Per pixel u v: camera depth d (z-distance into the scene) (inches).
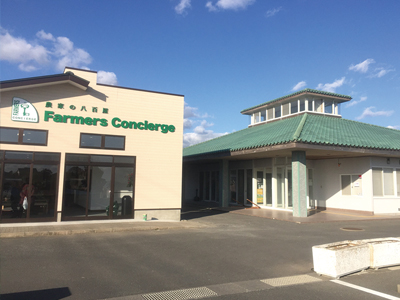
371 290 229.9
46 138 494.3
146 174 561.0
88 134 523.8
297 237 433.7
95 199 524.7
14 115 476.4
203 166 1129.4
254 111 1107.3
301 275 267.0
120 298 203.0
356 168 737.0
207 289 224.8
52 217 492.4
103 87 541.0
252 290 225.1
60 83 506.6
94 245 355.9
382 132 837.2
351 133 725.3
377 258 293.6
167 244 372.2
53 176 496.7
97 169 528.7
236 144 800.3
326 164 815.1
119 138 546.3
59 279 236.8
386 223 591.2
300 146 582.9
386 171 737.0
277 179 805.2
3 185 467.2
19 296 201.6
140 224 496.1
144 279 243.1
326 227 531.5
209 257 317.1
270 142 641.0
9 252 311.7
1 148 466.0
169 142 583.5
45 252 316.5
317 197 832.3
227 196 895.1
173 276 253.3
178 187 582.6
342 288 233.6
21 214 475.2
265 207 831.1
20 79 465.4
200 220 608.7
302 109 925.2
